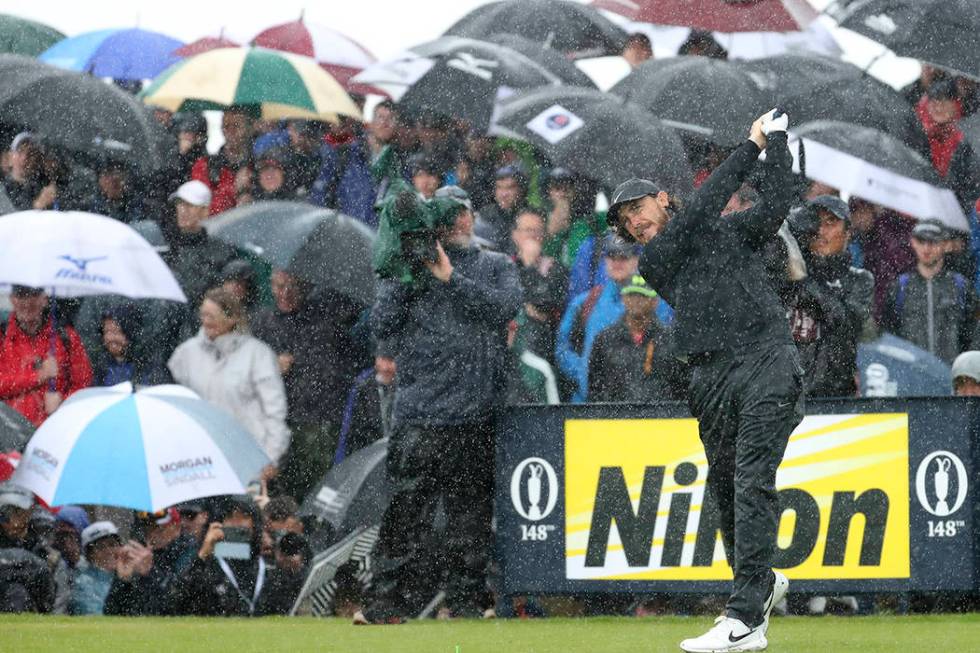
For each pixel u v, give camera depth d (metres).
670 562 23.55
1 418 28.44
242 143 37.81
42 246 30.61
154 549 27.48
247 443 26.80
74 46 41.38
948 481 23.19
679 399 29.25
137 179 36.78
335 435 32.47
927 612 24.42
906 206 32.81
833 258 25.95
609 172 32.28
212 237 33.56
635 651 18.52
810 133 33.66
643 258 18.14
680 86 34.41
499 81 34.66
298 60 37.53
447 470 24.16
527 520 24.05
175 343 34.19
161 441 25.66
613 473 23.77
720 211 17.75
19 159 36.03
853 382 26.11
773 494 17.27
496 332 24.31
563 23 39.66
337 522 27.48
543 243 33.66
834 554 23.36
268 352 32.34
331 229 33.50
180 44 42.22
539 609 25.47
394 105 36.62
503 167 35.25
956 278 33.12
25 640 20.19
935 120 36.59
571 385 31.20
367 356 32.94
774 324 17.45
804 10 37.78
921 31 34.81
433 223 24.02
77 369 32.56
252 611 27.08
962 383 28.09
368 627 22.41
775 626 21.72
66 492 24.97
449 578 24.27
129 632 21.34
